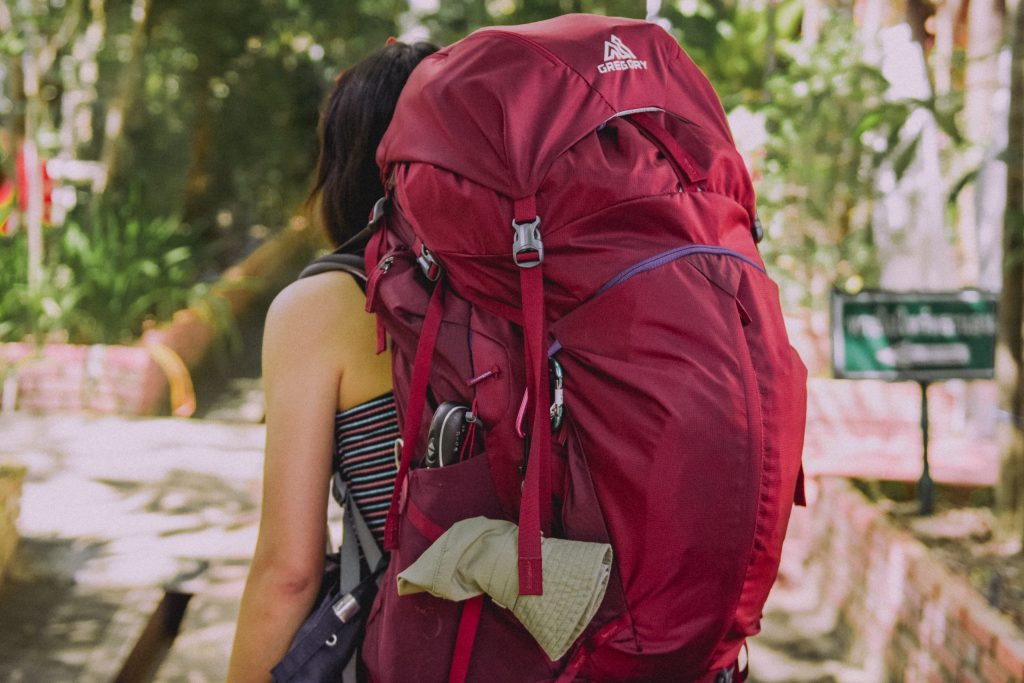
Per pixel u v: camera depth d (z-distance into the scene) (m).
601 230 1.20
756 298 1.22
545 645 1.16
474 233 1.21
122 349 6.55
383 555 1.40
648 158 1.23
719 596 1.15
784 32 8.38
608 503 1.16
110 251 7.68
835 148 6.06
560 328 1.20
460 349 1.24
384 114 1.56
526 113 1.22
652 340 1.16
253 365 9.30
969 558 3.41
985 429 5.16
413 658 1.26
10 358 6.48
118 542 4.13
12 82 8.07
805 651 3.59
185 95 13.62
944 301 3.90
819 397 5.27
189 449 5.30
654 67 1.32
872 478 4.38
